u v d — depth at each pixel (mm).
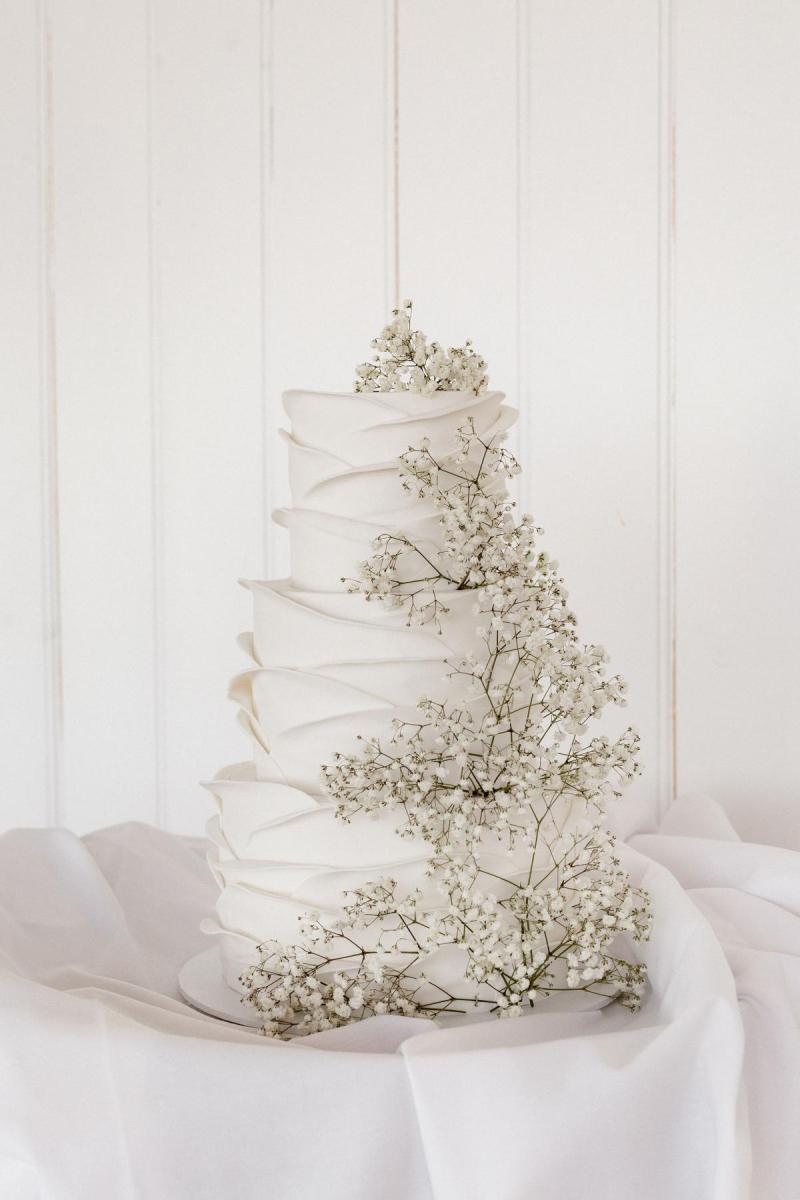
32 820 1698
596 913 830
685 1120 685
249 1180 666
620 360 1514
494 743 862
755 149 1463
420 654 840
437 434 852
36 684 1688
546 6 1511
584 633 1541
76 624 1676
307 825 845
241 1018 840
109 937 1022
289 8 1578
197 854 1276
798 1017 824
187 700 1653
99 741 1678
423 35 1544
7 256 1670
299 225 1593
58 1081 677
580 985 871
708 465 1495
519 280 1537
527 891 821
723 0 1459
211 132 1611
